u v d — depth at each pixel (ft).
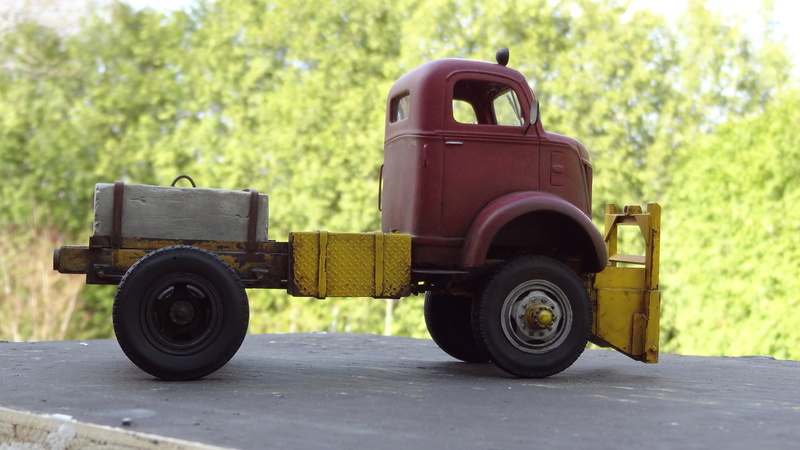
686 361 24.54
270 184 53.67
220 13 59.62
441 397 15.78
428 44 52.60
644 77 55.01
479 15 53.67
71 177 63.31
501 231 19.48
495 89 19.57
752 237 47.96
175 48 62.39
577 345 18.85
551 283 18.80
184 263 16.62
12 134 63.93
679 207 52.01
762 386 18.75
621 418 13.94
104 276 17.25
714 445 11.99
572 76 53.47
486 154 19.11
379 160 50.96
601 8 56.03
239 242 17.84
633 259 20.92
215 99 57.77
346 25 55.36
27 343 25.27
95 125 62.69
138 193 17.47
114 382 16.71
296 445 11.35
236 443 11.35
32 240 60.95
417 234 18.80
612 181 52.90
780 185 47.75
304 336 29.43
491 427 12.96
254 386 16.61
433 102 18.98
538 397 16.03
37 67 66.13
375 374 19.15
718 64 58.70
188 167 57.21
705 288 49.24
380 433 12.29
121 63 64.03
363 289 18.15
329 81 53.93
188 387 16.22
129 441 11.54
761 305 46.98
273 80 56.49
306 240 17.85
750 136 49.80
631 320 20.11
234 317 16.87
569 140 19.86
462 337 22.22
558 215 19.58
